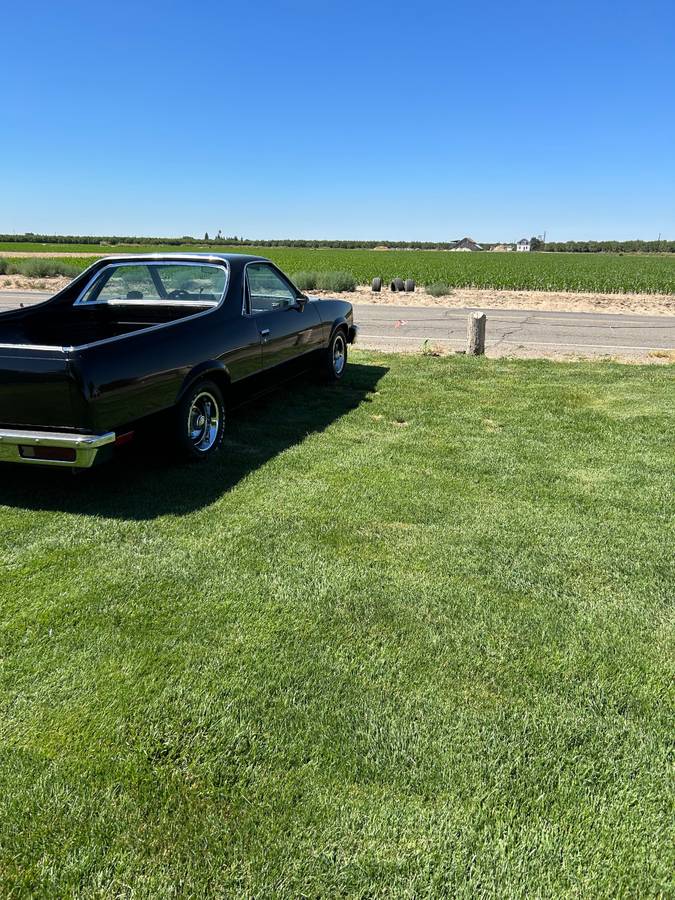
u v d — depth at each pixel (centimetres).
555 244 13725
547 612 287
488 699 233
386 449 514
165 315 586
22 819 184
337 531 364
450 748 210
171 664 249
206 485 434
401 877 169
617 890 167
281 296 638
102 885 166
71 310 571
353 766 203
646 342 1162
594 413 629
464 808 189
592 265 5400
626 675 247
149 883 167
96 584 304
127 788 194
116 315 600
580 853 176
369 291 2367
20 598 290
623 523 379
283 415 619
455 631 272
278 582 308
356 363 900
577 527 373
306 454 500
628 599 299
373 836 180
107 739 213
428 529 368
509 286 2750
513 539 357
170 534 358
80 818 184
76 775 198
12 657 251
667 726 222
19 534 355
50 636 264
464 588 306
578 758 207
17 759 204
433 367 870
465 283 2809
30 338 538
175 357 435
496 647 262
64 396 356
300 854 175
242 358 527
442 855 175
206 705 228
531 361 914
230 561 328
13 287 2264
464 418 611
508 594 302
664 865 174
